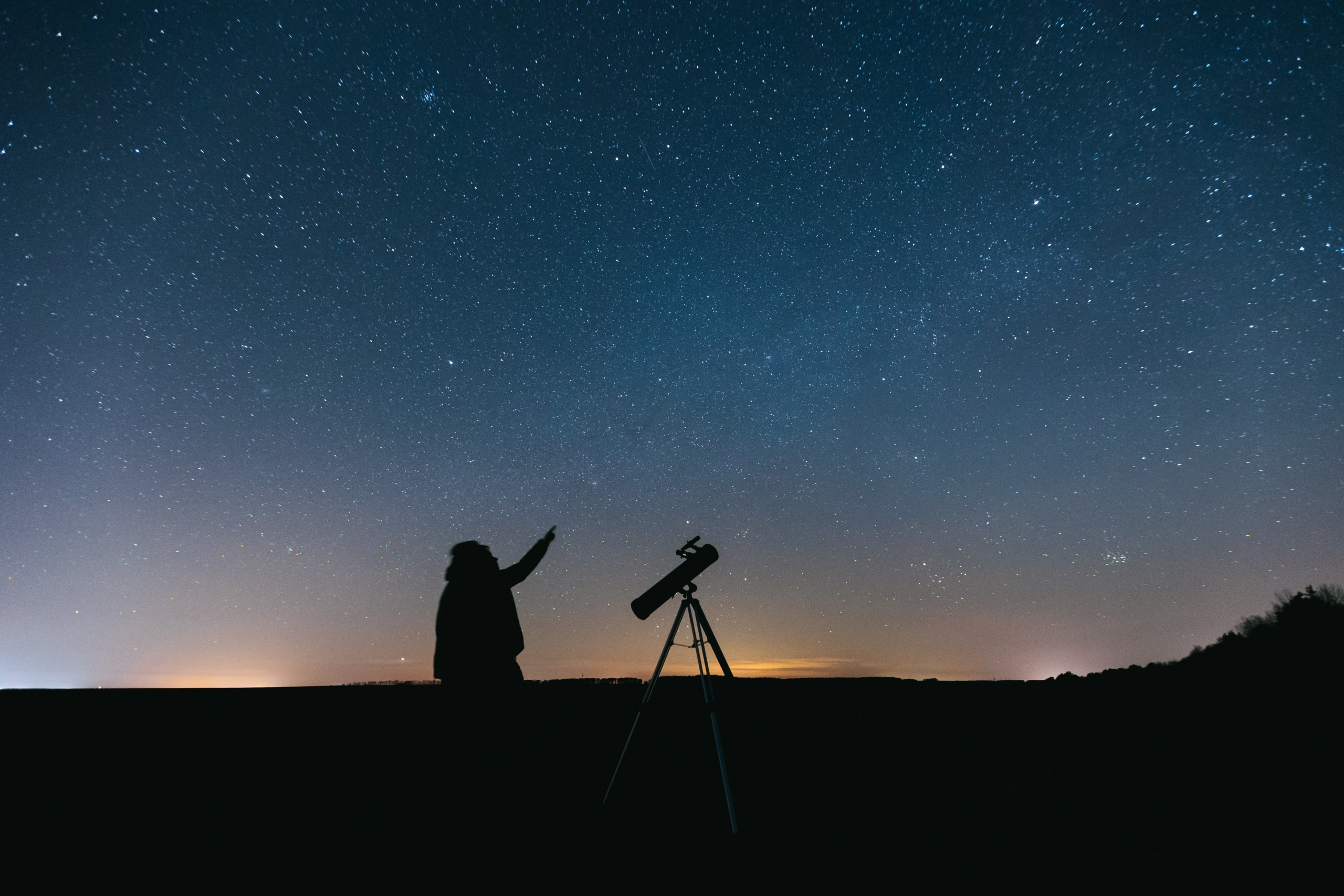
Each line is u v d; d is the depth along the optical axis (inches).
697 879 105.5
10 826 135.1
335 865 113.6
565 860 115.3
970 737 211.6
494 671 161.8
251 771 180.5
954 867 108.1
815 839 123.4
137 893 101.7
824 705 292.7
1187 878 99.9
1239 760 157.4
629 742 149.0
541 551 181.6
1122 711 221.5
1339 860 103.7
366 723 250.2
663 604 151.7
